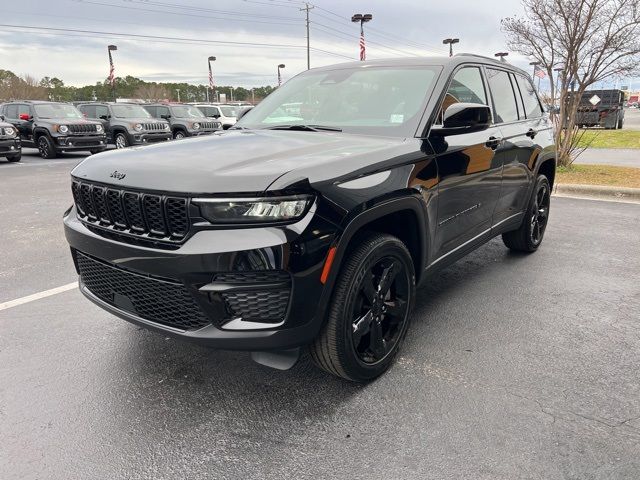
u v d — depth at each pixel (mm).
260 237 2207
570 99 10500
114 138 18781
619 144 16891
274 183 2213
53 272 4754
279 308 2307
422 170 2975
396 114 3307
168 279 2369
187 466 2230
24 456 2287
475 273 4688
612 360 3088
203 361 3119
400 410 2602
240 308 2309
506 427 2451
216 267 2213
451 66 3578
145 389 2824
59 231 6328
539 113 5230
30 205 8102
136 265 2432
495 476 2137
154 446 2359
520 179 4516
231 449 2336
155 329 2525
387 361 2922
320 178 2357
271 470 2199
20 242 5797
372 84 3631
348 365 2633
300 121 3645
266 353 2543
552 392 2744
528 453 2271
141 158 2682
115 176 2549
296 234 2236
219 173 2314
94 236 2650
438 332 3471
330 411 2605
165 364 3088
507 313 3781
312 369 3018
